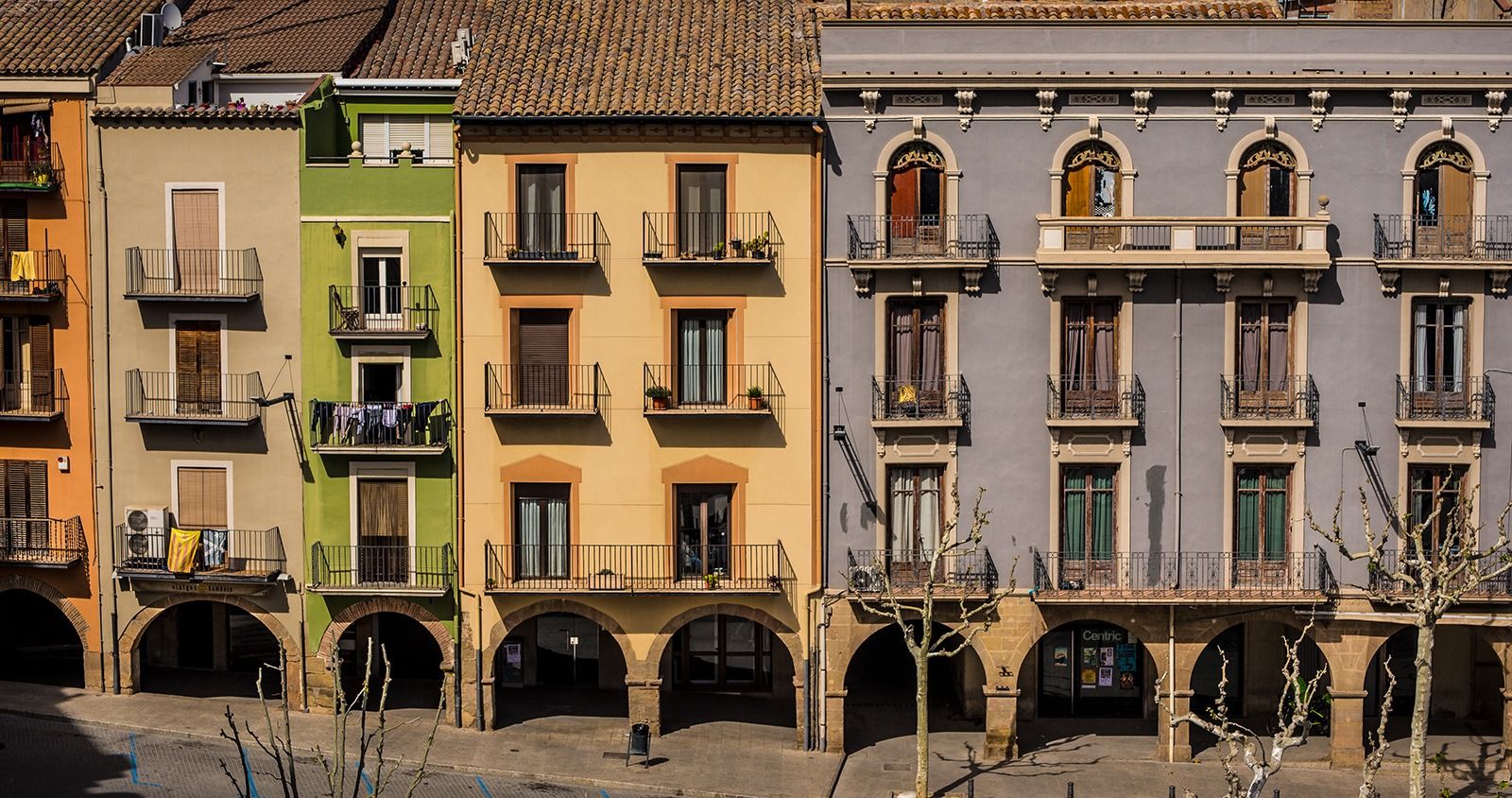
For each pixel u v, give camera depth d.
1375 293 46.69
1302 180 46.53
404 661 53.53
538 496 48.19
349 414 47.84
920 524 47.75
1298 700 38.91
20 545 49.88
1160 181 46.59
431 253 47.81
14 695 50.34
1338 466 47.09
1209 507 47.16
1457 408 46.97
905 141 46.53
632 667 48.28
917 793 43.81
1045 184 46.62
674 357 47.38
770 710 51.84
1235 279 46.50
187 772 44.62
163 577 49.03
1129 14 49.00
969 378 47.03
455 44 50.44
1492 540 47.16
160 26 52.19
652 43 49.16
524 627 53.19
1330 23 45.91
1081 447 47.06
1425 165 46.72
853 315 47.03
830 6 50.25
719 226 46.97
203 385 49.00
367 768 45.50
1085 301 46.97
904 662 54.44
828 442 47.38
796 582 47.62
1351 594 46.81
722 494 47.94
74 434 49.56
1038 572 47.16
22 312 49.50
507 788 44.59
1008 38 46.22
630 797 44.19
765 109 46.06
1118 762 47.34
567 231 46.94
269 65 50.97
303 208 47.97
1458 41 46.03
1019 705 51.19
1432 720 51.28
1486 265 46.03
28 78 48.50
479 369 47.59
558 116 46.06
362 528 48.81
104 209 48.78
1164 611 47.06
